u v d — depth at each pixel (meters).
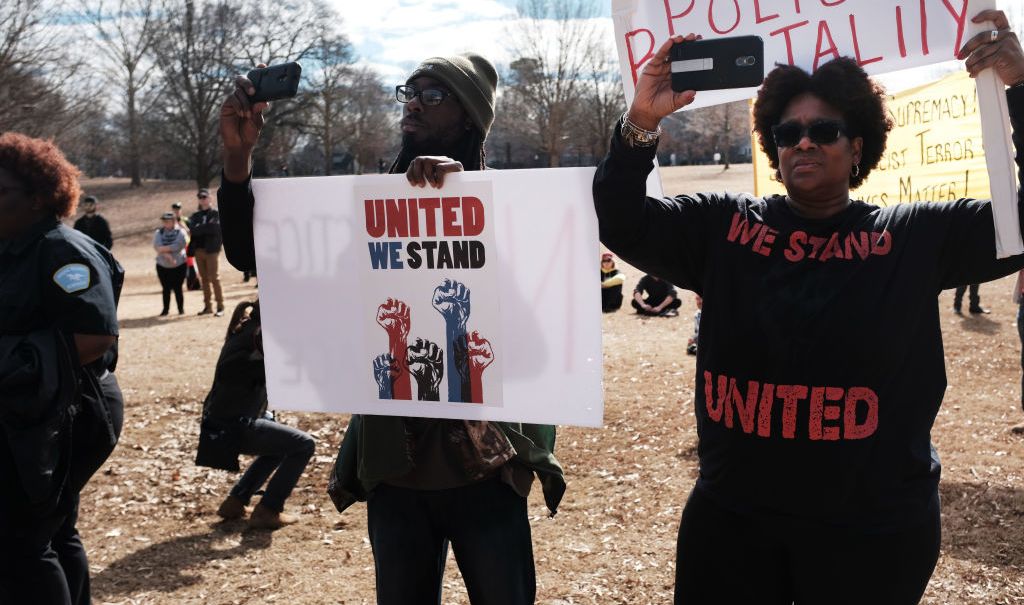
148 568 4.66
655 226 2.17
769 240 2.08
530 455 2.58
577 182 2.28
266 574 4.56
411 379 2.47
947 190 4.10
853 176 2.24
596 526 5.09
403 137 2.70
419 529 2.53
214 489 5.89
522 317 2.37
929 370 2.01
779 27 2.33
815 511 2.00
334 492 2.71
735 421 2.07
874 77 2.28
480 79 2.65
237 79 2.36
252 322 4.86
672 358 10.08
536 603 4.10
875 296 1.97
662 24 2.43
